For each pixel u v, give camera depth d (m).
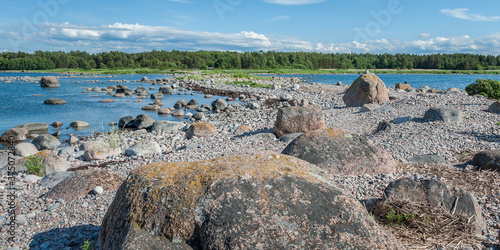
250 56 118.00
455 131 10.35
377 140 10.13
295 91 34.25
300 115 12.05
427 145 9.02
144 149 11.07
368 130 12.75
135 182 3.33
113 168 9.25
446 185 4.71
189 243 2.90
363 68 136.38
